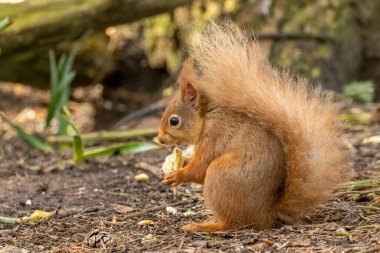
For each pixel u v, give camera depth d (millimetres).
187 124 7762
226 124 7457
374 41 18609
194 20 17641
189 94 7766
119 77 18750
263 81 7539
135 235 7789
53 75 12961
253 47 7781
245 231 7332
